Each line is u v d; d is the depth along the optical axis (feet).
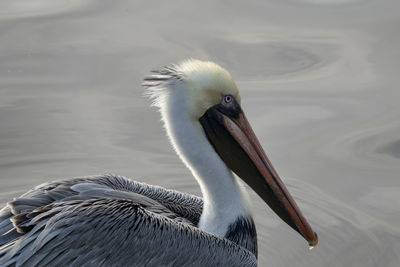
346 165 45.32
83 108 50.26
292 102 50.80
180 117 34.12
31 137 47.21
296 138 47.50
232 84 34.45
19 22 60.75
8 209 31.63
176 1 65.00
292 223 34.53
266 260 38.34
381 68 54.29
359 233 39.86
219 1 65.00
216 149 34.65
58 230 29.68
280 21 61.26
